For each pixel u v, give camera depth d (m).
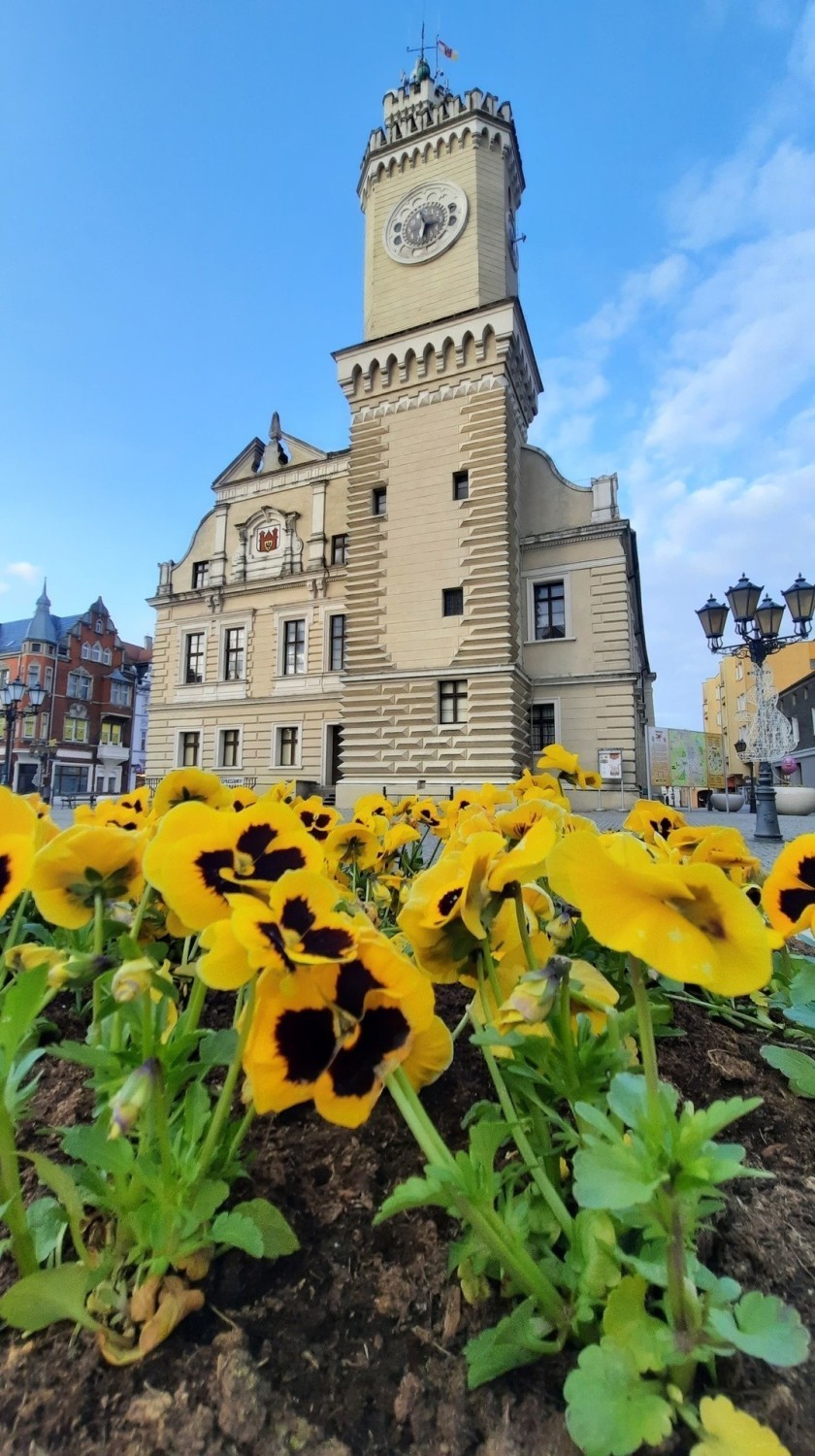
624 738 18.78
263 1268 1.05
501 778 17.56
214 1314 0.97
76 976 0.95
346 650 20.27
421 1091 1.48
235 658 26.77
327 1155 1.29
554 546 20.34
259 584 26.27
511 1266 0.84
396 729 19.16
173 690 27.64
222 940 0.88
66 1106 1.48
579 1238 0.88
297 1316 0.97
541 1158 1.04
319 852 1.07
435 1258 1.06
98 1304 0.92
